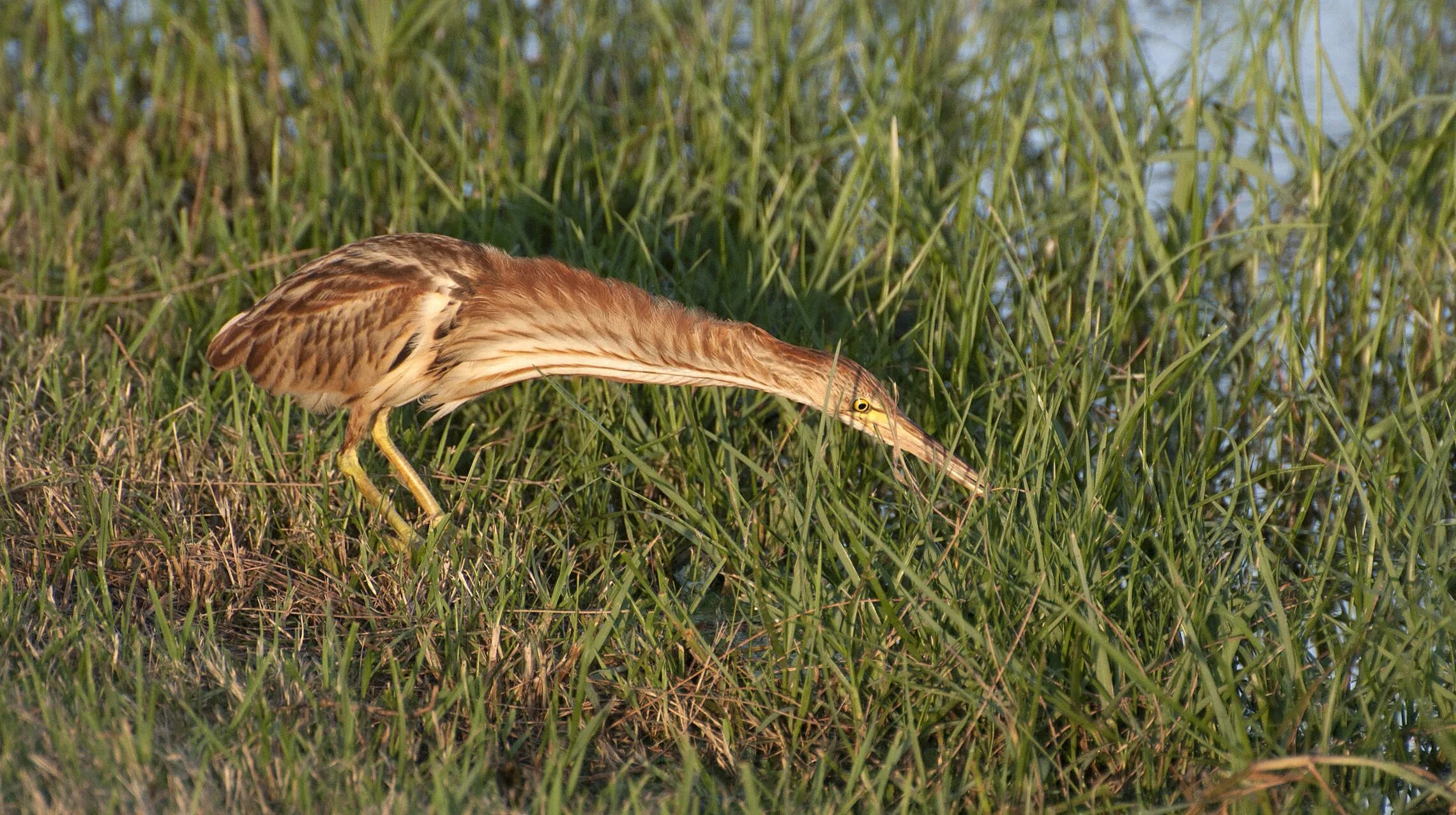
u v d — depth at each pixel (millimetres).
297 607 14523
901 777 12242
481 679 12672
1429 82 23922
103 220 20500
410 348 16312
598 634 13359
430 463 17297
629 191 21609
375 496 16078
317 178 20047
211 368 17578
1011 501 13531
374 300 16250
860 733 12609
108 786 10297
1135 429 15195
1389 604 12422
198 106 22734
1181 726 12203
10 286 19359
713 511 16172
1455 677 12211
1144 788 12117
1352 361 19016
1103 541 13719
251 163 22719
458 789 10977
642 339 16234
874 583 12820
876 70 22469
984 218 20578
